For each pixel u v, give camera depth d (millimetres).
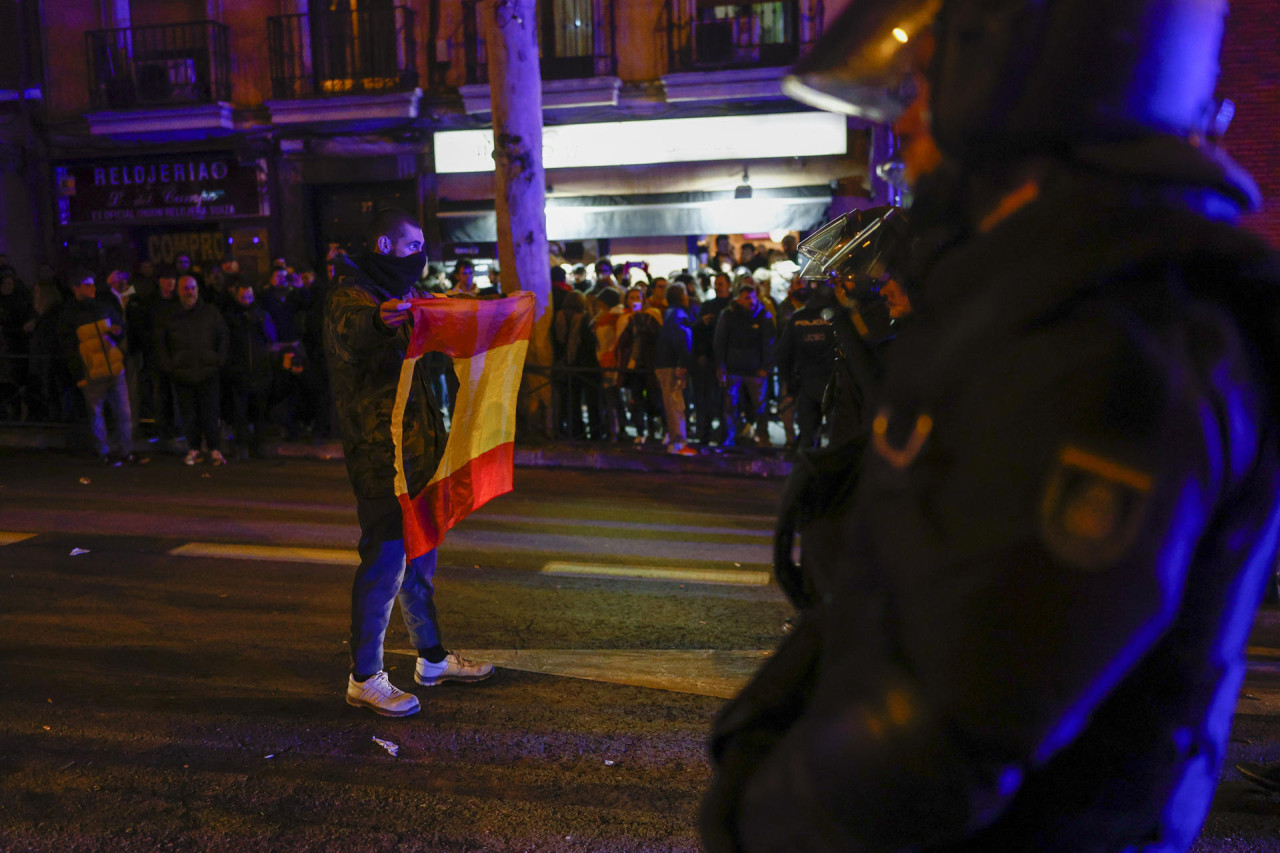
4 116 16281
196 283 8820
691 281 11156
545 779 3113
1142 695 650
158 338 8859
